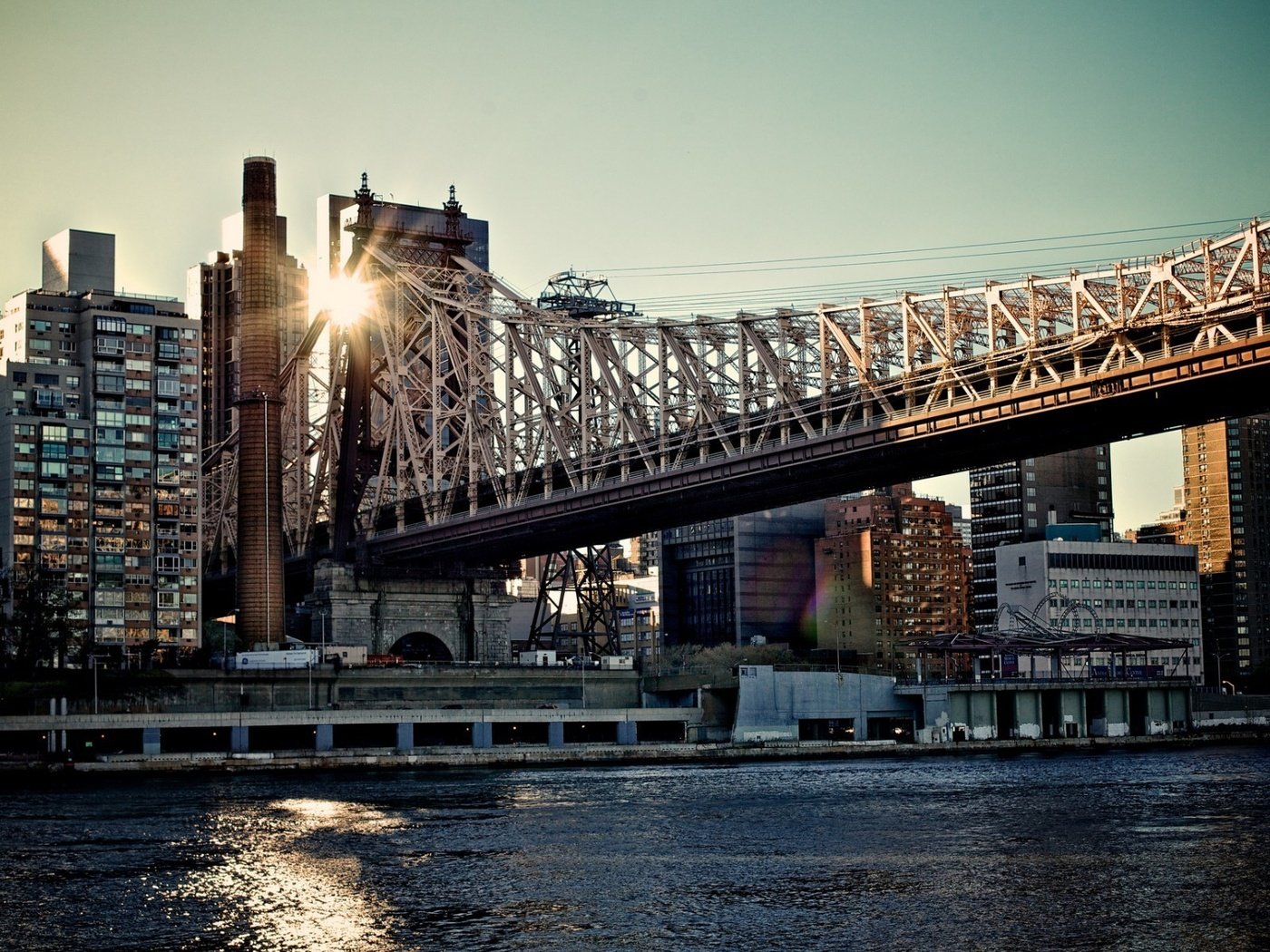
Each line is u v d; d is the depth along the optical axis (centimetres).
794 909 11731
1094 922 11312
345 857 13888
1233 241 18638
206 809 17100
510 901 12081
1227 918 11406
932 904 11875
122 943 11081
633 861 13588
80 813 16725
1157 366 19112
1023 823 15662
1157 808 16838
